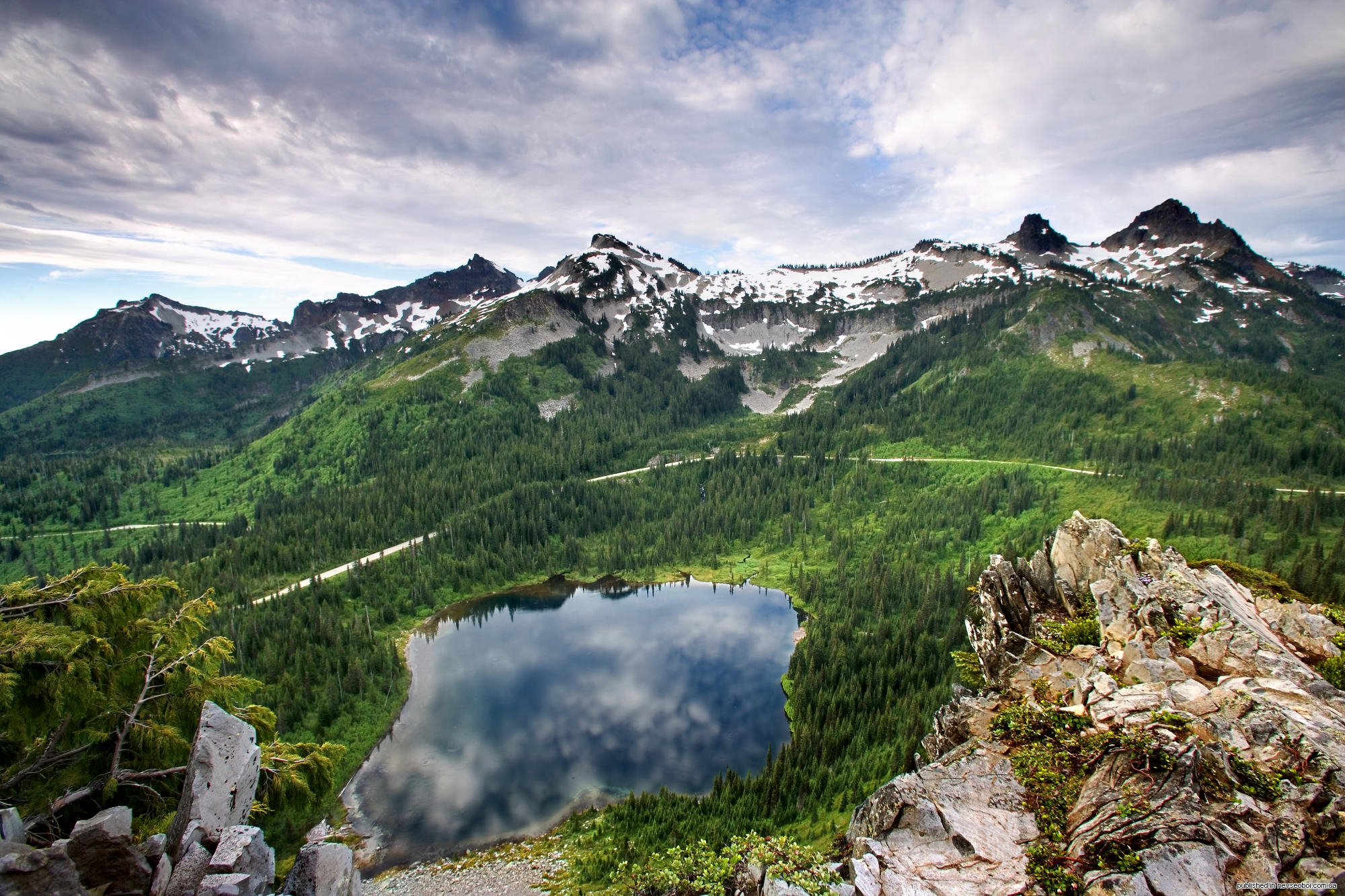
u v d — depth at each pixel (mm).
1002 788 28906
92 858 17188
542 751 81688
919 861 25828
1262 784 24625
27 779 24562
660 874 33719
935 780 29797
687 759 80000
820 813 60156
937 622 103250
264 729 30562
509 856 62781
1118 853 23422
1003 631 47469
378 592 128250
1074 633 42094
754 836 30688
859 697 84812
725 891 30172
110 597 25422
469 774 76875
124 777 24656
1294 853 21984
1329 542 107562
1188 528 120625
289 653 94062
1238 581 49156
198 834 18859
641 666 106438
